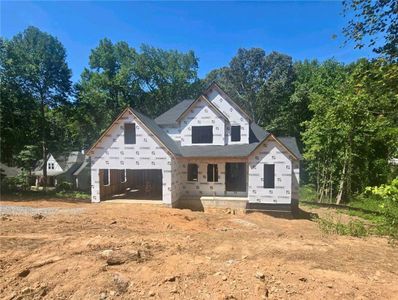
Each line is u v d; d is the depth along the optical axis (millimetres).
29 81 36000
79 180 49656
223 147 22312
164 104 52688
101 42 49094
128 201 21188
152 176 27609
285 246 9234
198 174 22203
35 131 38562
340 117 24219
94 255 8211
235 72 51406
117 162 20906
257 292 5820
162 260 7770
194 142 23297
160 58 52531
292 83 44531
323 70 40219
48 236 10641
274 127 44031
